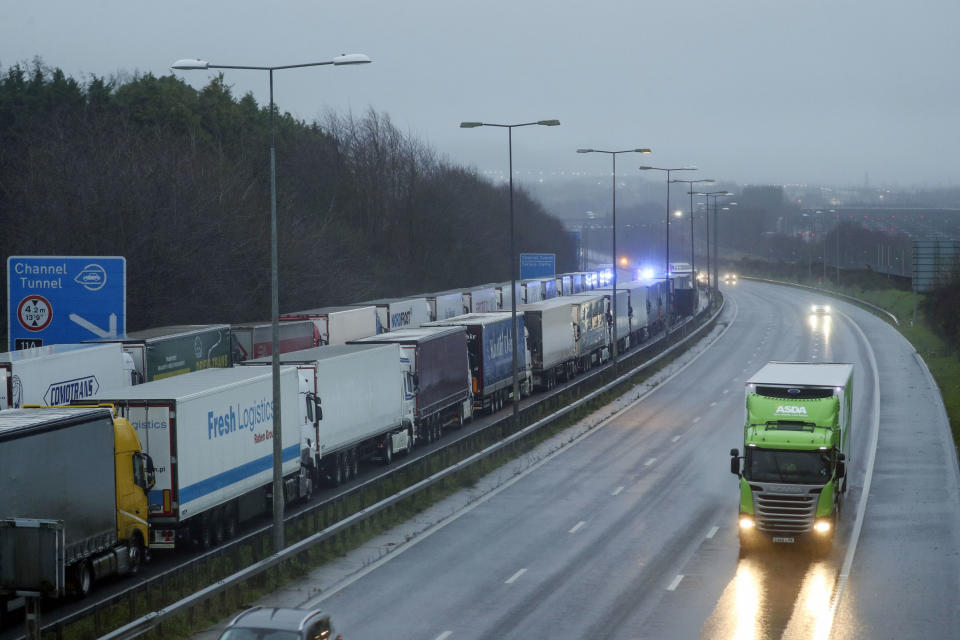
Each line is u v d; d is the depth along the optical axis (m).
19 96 152.25
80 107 151.88
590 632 41.78
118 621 40.06
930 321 174.62
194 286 116.06
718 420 97.88
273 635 31.17
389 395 78.12
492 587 48.25
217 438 54.03
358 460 77.00
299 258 141.25
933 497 66.94
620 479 73.31
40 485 42.66
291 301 136.62
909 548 54.97
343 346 78.19
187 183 122.56
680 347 157.00
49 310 73.31
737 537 57.44
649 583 48.75
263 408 59.22
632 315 160.62
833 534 54.88
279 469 50.53
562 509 64.50
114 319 73.19
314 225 155.75
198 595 41.59
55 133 129.75
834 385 57.03
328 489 69.50
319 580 49.47
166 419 50.25
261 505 60.03
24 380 57.59
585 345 131.25
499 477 73.94
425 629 42.22
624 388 119.00
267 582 47.88
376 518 59.91
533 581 49.19
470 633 41.72
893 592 47.19
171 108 165.62
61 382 61.06
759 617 43.59
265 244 134.62
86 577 45.59
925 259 191.25
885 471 75.12
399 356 80.06
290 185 180.75
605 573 50.50
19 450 41.59
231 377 58.56
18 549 32.16
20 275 73.38
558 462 79.62
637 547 55.38
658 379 128.38
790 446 54.00
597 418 100.25
